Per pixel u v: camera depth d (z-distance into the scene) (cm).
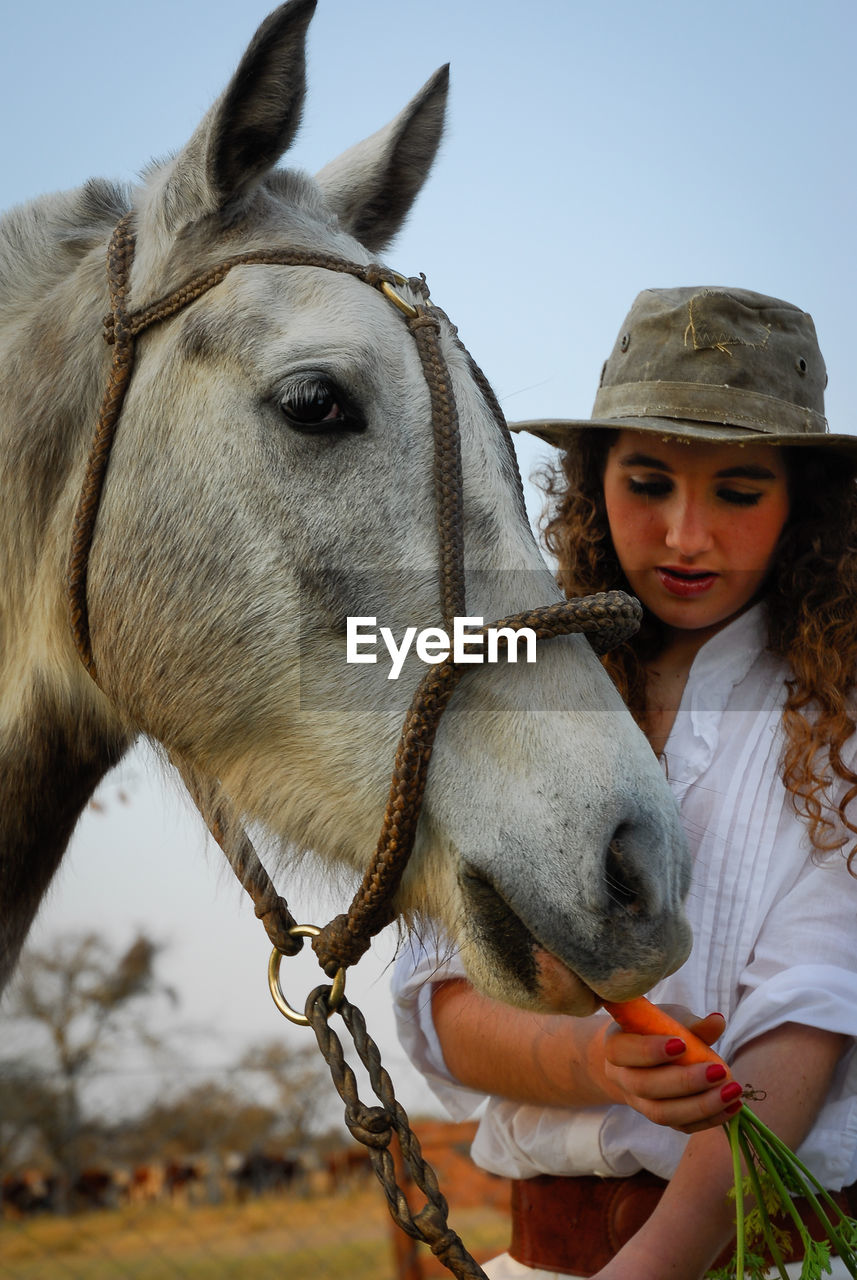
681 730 148
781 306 155
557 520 184
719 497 149
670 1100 110
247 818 144
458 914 125
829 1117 130
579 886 116
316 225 150
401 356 135
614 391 159
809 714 141
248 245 145
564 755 121
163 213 147
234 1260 476
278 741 138
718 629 158
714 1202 119
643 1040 111
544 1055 136
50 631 154
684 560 149
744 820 139
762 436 142
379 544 131
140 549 141
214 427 137
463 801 123
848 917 133
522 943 120
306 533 133
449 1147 358
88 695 157
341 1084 115
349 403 132
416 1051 160
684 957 118
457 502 130
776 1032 127
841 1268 133
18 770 156
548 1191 147
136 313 145
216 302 139
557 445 184
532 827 119
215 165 141
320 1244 494
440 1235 105
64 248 163
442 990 156
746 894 136
